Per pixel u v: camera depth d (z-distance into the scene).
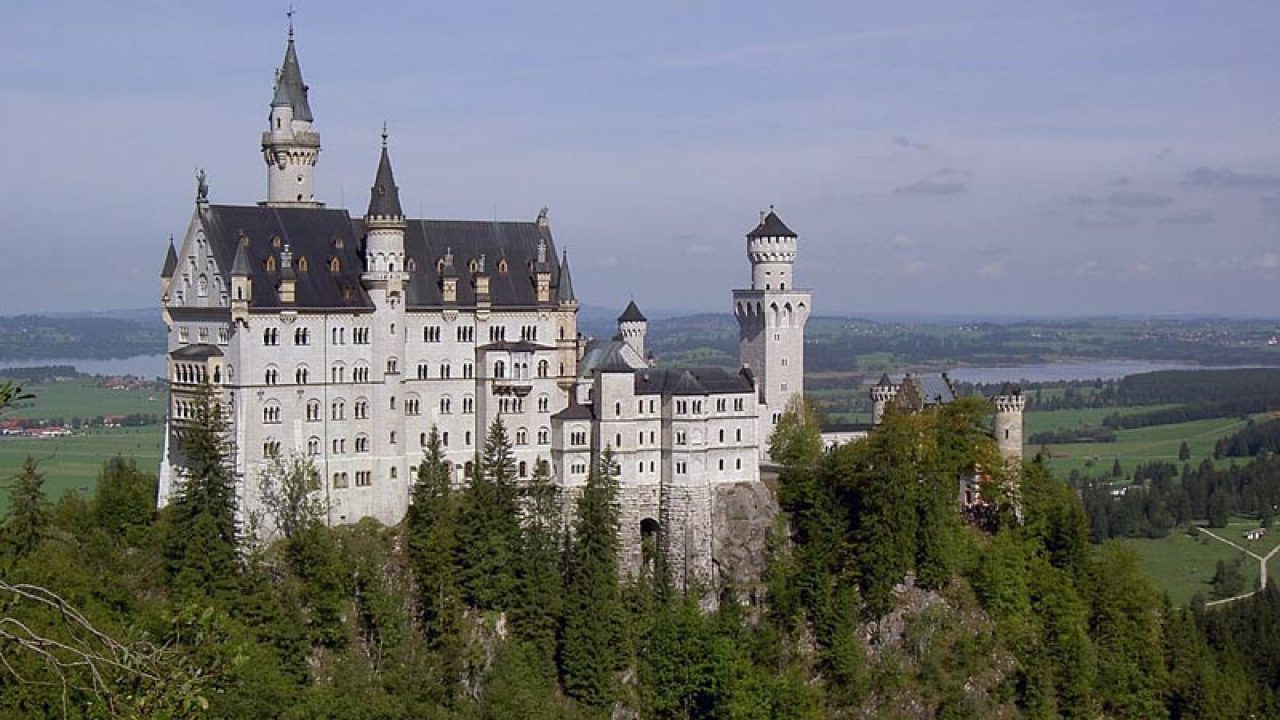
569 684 196.88
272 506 198.88
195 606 59.44
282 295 199.38
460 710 187.12
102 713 55.06
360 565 195.75
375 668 188.88
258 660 167.62
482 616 198.25
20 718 98.00
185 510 187.25
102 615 160.88
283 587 189.88
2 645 56.38
